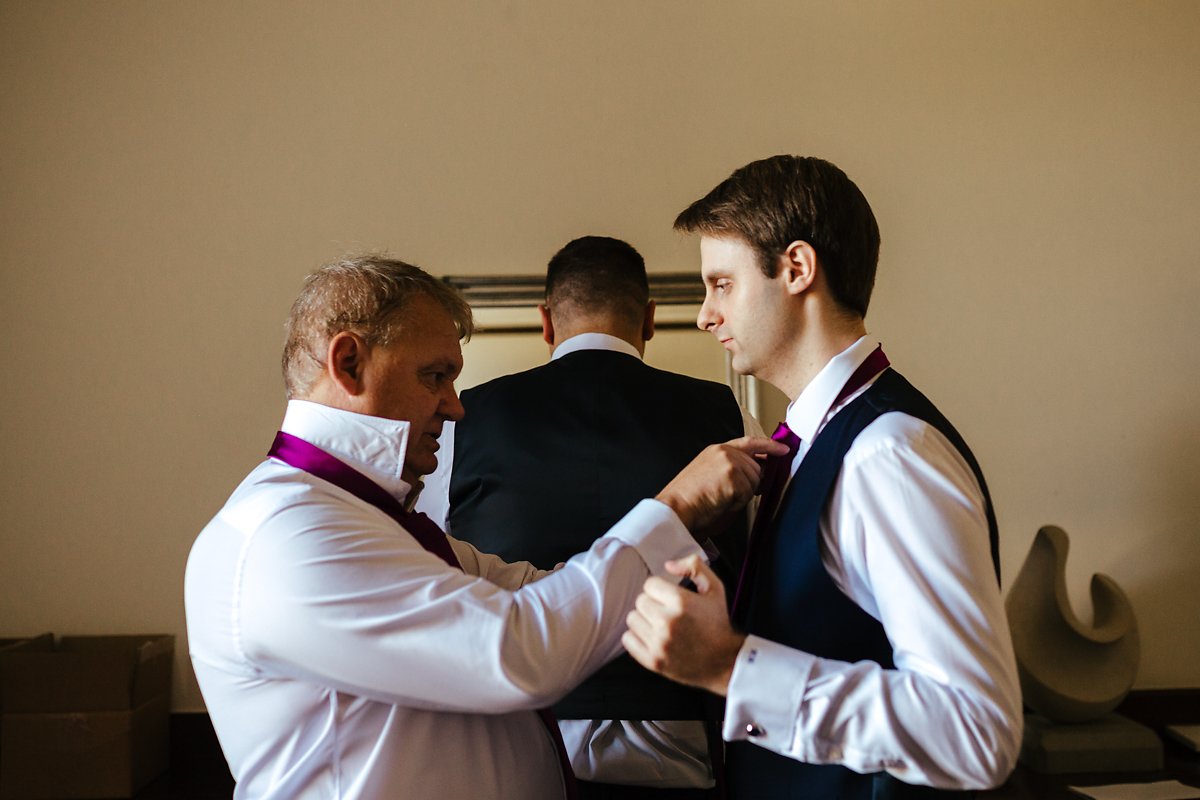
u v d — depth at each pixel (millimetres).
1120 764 2557
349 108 2916
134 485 2869
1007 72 2951
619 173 2922
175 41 2912
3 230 2883
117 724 2527
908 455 1016
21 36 2898
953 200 2934
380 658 1068
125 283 2891
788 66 2934
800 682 963
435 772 1148
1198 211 2957
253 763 1145
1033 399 2924
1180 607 2898
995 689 932
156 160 2902
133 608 2850
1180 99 2967
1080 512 2910
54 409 2869
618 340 1900
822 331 1177
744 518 1743
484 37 2928
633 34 2936
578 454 1750
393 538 1137
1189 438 2922
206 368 2887
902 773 950
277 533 1104
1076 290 2941
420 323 1251
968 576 964
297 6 2922
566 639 1086
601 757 1666
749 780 1206
